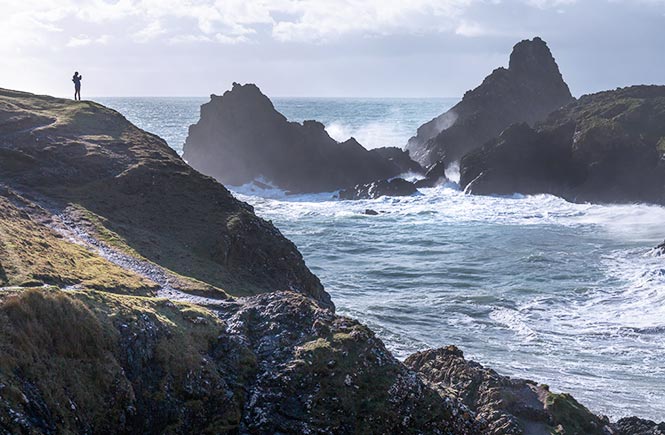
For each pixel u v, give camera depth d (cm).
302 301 2778
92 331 2134
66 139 5081
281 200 9856
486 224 7781
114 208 4331
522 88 13912
